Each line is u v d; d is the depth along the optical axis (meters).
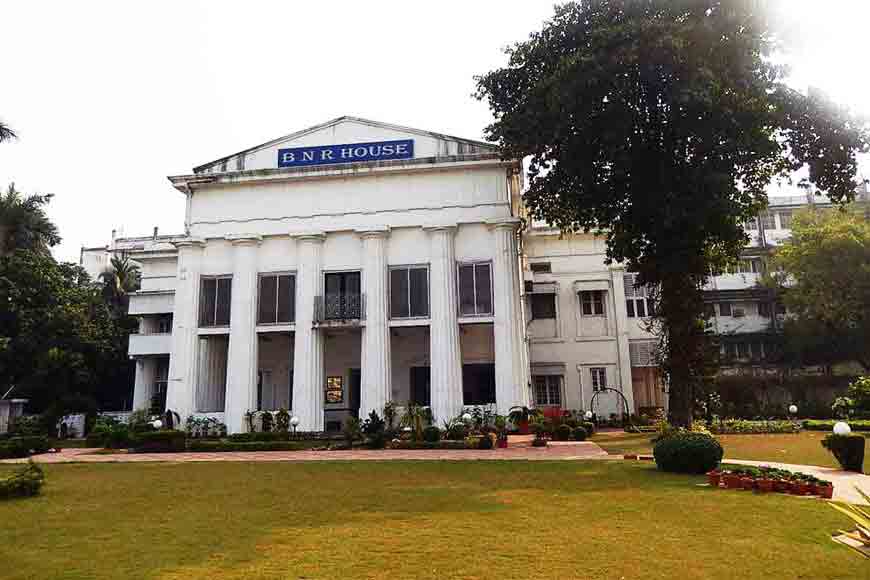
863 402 26.03
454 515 8.12
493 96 20.50
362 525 7.61
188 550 6.55
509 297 23.98
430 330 24.45
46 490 10.96
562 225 22.23
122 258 43.06
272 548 6.57
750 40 17.38
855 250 30.77
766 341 35.06
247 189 26.25
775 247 35.84
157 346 31.42
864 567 5.73
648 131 18.89
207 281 25.92
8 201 29.55
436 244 24.66
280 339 27.36
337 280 25.48
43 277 31.48
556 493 9.78
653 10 18.20
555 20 19.48
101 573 5.78
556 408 28.11
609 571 5.65
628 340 31.48
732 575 5.53
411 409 21.36
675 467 11.98
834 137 18.45
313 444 20.38
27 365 31.36
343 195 25.67
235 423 24.14
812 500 8.89
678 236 18.69
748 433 21.91
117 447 21.02
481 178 25.03
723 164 18.03
